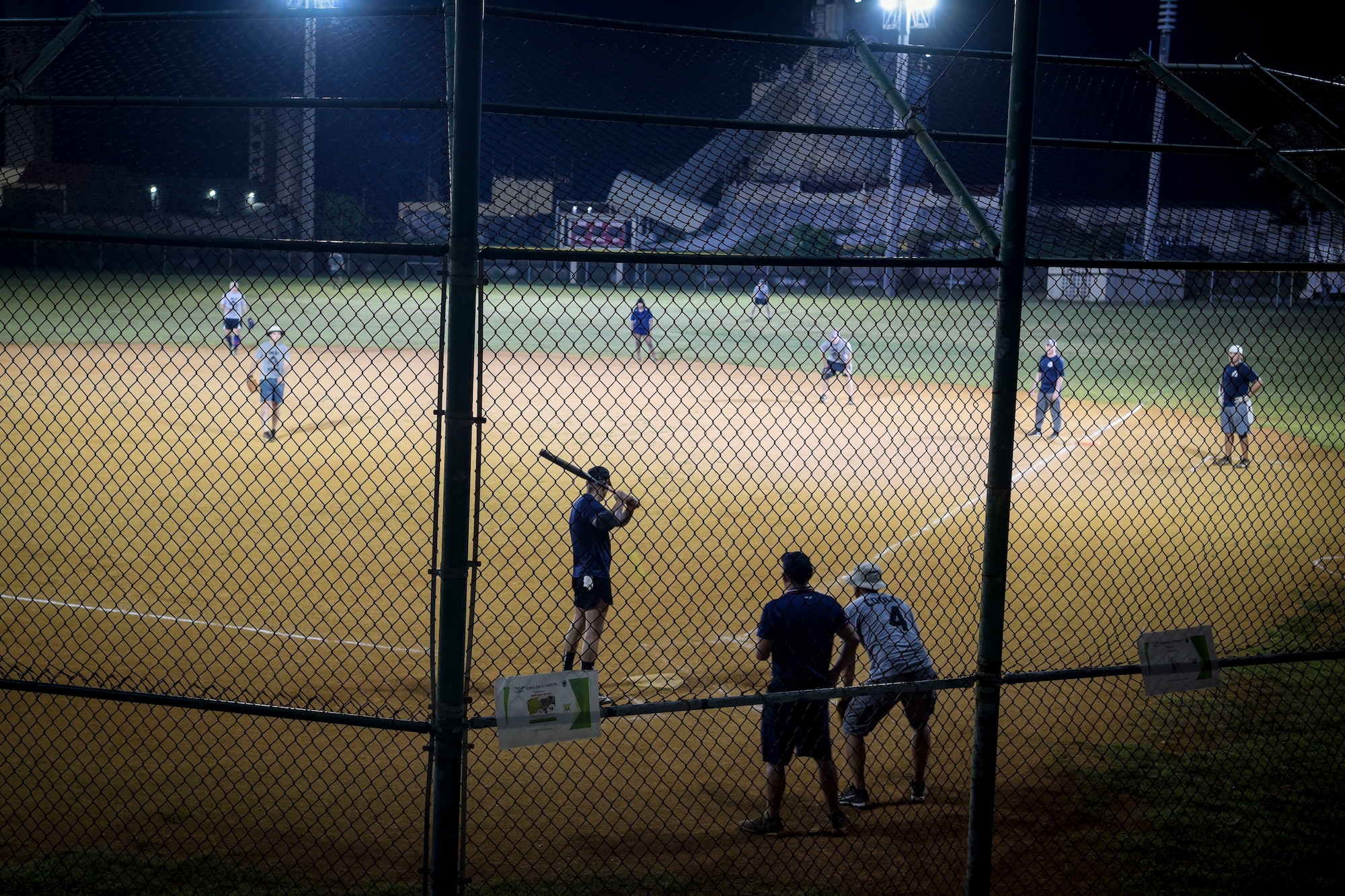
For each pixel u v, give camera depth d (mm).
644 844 6258
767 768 7285
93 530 12406
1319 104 8367
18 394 20828
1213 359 31859
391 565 11500
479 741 7547
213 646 9070
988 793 5047
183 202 6207
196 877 5652
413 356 27719
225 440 17906
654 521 13766
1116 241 6848
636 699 8320
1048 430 21516
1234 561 12305
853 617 6785
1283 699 8570
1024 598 11008
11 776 6758
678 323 37094
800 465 17688
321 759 7141
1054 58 7496
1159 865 6105
